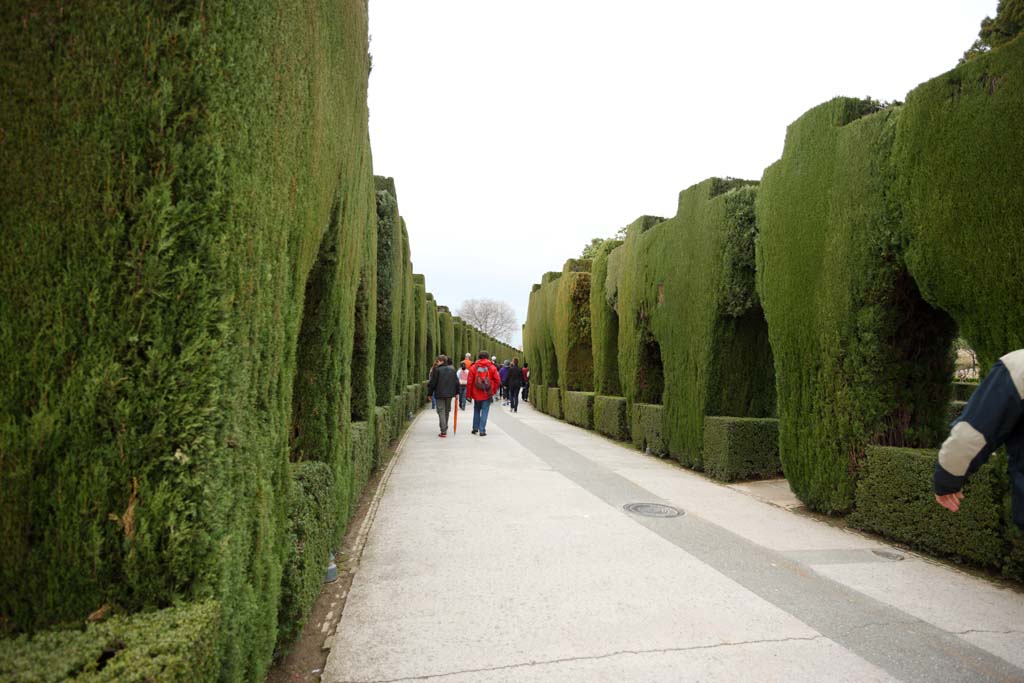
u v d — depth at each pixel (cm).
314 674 340
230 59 227
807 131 753
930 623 408
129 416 202
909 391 659
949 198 526
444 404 1544
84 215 201
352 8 546
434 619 408
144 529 201
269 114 272
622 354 1502
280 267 296
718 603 439
